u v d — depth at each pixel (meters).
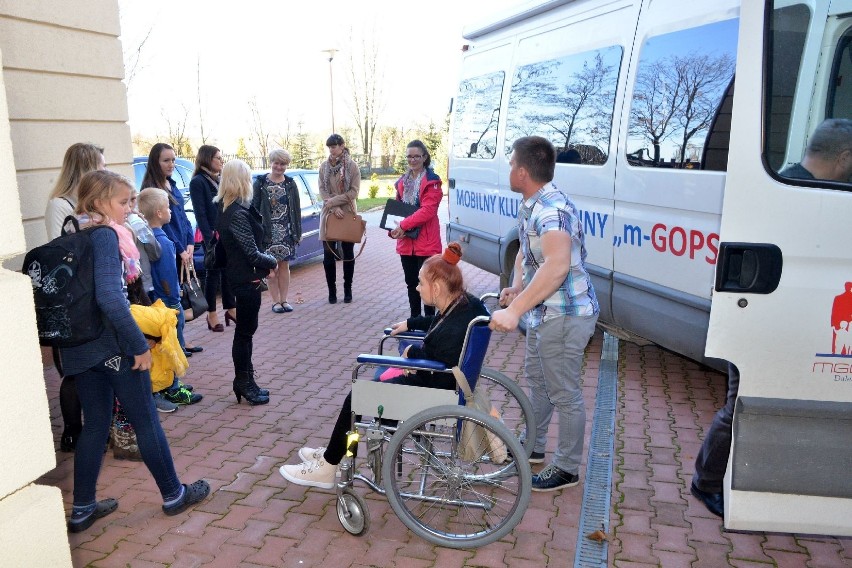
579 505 3.47
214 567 3.01
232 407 4.87
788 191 2.24
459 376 3.04
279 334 6.85
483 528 3.28
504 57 6.71
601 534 3.14
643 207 4.63
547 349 3.38
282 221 7.48
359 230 7.91
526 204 3.33
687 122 4.18
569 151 5.53
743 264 2.30
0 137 1.94
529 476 2.96
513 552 3.09
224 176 4.53
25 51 5.35
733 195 2.29
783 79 2.24
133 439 4.05
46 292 2.85
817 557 3.02
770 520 2.41
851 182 2.25
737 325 2.33
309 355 6.13
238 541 3.20
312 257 10.77
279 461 4.01
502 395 4.25
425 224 6.30
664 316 4.48
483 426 3.03
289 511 3.46
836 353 2.31
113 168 6.31
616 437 4.29
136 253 3.79
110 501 3.48
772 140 2.25
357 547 3.14
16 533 2.01
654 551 3.08
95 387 3.18
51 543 2.12
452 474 3.17
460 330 3.09
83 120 5.95
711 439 3.18
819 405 2.33
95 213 3.04
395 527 3.31
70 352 3.03
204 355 6.12
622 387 5.18
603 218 5.11
